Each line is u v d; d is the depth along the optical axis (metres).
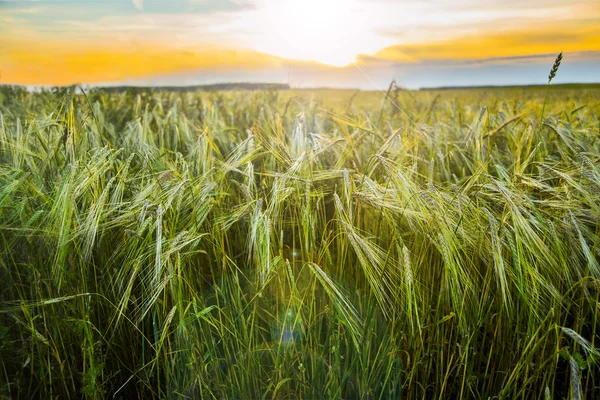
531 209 2.21
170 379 2.13
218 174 2.57
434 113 5.05
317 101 5.20
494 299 2.21
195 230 2.12
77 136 2.72
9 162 2.76
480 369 2.33
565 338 2.24
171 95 5.99
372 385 2.16
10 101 5.04
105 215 2.19
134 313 2.27
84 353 2.11
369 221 2.52
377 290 1.97
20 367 2.35
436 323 2.04
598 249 2.29
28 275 2.37
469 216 2.17
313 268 2.01
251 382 2.14
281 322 2.16
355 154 2.93
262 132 3.07
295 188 2.36
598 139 3.36
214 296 2.35
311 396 2.13
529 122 3.56
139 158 2.86
